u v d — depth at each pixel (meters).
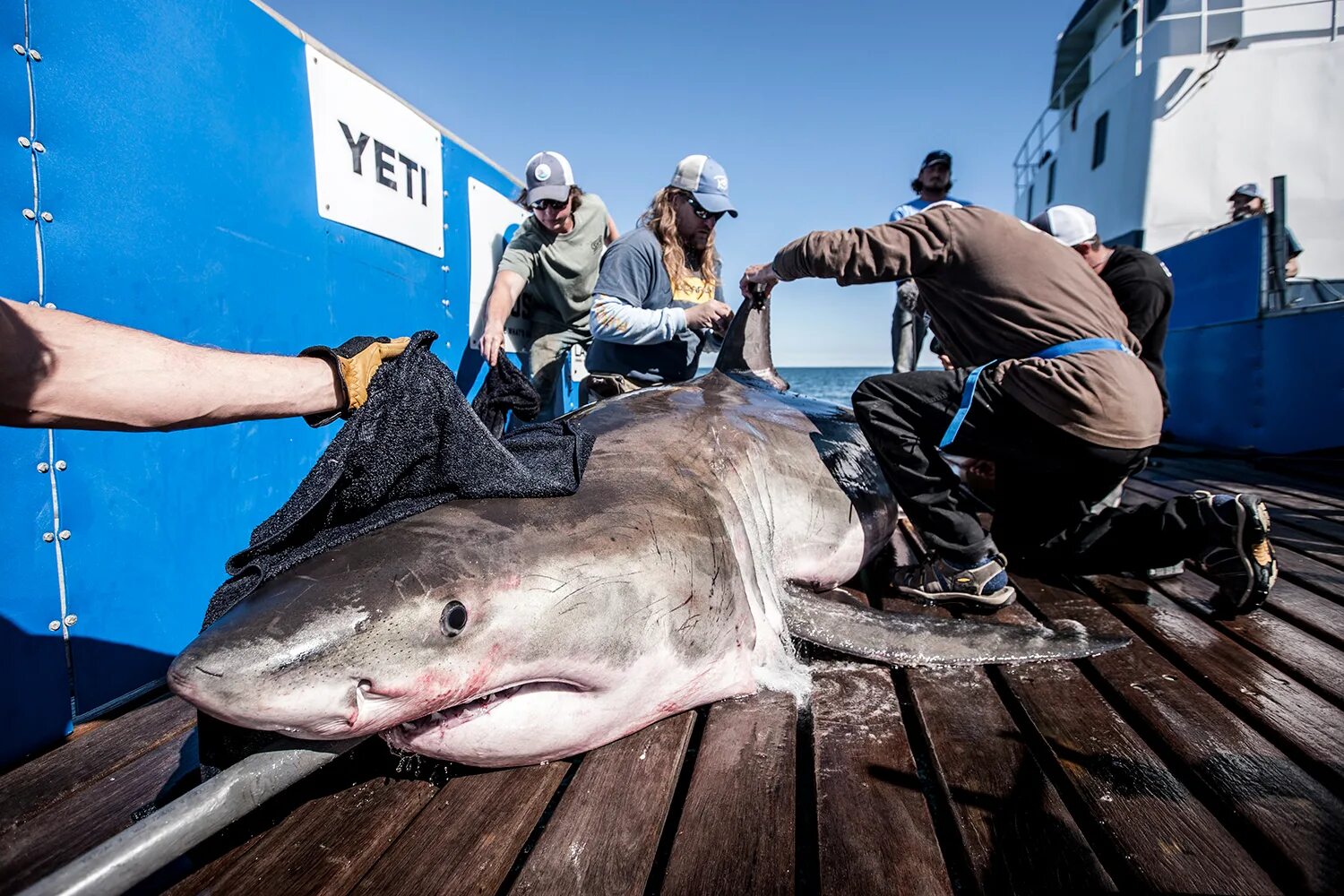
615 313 3.74
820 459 2.71
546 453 1.94
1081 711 1.92
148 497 2.21
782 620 2.21
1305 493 4.79
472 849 1.44
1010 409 2.45
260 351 2.63
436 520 1.58
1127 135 9.02
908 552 3.23
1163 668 2.16
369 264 3.26
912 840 1.42
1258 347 6.48
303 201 2.84
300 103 2.81
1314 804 1.52
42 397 1.19
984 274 2.43
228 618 1.31
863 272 2.49
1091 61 10.48
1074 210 3.58
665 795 1.57
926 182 6.02
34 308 1.22
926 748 1.87
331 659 1.27
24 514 1.88
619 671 1.64
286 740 1.34
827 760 1.70
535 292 4.72
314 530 1.59
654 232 4.04
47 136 1.92
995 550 2.61
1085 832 1.51
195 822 1.18
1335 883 1.30
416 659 1.35
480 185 4.27
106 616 2.08
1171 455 6.78
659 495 1.90
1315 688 2.01
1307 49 8.19
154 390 1.28
